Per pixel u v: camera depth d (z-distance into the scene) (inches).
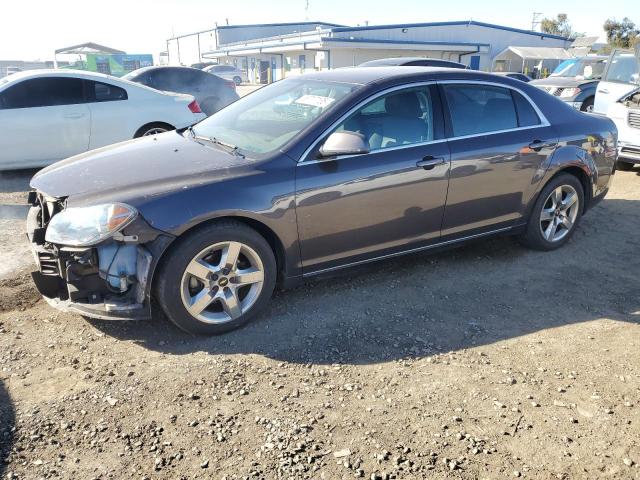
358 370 126.7
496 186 176.9
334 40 1459.2
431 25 1598.2
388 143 156.6
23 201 263.4
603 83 368.8
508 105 182.2
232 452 100.7
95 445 101.6
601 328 148.3
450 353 134.6
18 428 104.9
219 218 134.3
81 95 303.3
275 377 123.2
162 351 132.6
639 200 274.4
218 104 470.3
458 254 198.5
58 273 132.2
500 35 1701.5
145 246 127.7
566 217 203.2
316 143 145.9
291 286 151.0
